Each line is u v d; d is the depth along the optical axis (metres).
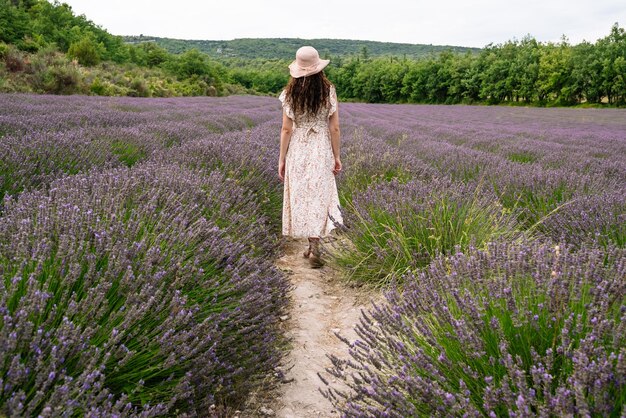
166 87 45.06
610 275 1.84
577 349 1.43
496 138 12.53
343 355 2.67
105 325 1.77
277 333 2.75
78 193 2.63
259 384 2.22
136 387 1.64
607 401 1.25
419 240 3.48
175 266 2.10
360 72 100.00
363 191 4.94
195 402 1.85
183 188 3.27
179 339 1.78
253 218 3.81
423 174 5.61
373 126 16.25
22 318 1.39
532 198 5.00
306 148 3.91
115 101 18.64
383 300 3.31
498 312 1.79
